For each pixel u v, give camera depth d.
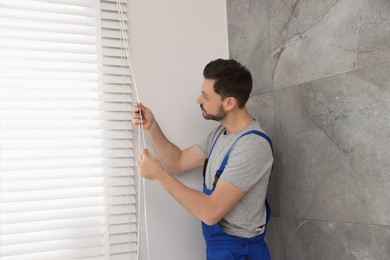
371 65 1.32
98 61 1.73
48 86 1.65
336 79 1.45
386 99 1.27
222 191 1.46
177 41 1.93
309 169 1.59
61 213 1.62
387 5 1.26
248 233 1.57
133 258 1.74
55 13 1.68
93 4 1.75
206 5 2.02
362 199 1.36
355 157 1.39
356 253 1.39
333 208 1.48
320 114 1.53
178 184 1.49
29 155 1.59
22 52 1.62
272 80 1.79
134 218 1.75
